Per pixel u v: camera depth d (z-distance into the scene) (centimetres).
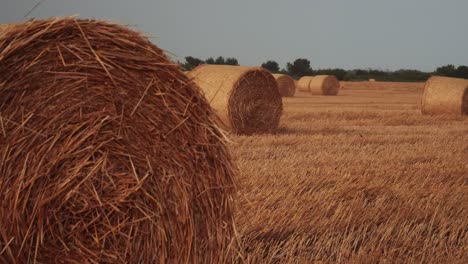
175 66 366
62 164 329
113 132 345
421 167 805
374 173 748
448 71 6700
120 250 346
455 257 444
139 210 351
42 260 324
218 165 386
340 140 1092
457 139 1150
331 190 627
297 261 421
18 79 320
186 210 365
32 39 321
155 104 360
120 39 348
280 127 1358
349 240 473
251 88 1229
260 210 527
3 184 311
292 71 7394
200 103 377
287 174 699
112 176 345
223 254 390
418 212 568
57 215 328
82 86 336
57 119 328
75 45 337
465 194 654
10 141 313
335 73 6956
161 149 359
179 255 364
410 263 429
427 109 1794
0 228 309
